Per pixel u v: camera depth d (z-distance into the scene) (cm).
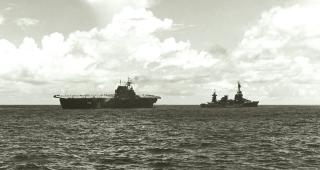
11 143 6072
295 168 3944
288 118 14400
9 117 15325
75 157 4650
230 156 4700
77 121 12344
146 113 19188
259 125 10419
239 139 6650
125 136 7294
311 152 5025
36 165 4131
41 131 8450
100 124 10906
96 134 7738
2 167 4028
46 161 4375
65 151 5169
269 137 7038
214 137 7019
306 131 8419
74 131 8469
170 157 4647
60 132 8194
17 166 4081
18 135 7456
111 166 4091
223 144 5912
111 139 6731
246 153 4941
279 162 4284
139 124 10912
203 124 10850
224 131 8388
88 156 4728
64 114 17800
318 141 6369
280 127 9656
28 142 6225
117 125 10475
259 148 5428
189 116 16025
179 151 5156
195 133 7881
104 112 19988
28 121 12431
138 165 4141
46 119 13600
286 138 6856
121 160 4441
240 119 13600
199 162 4294
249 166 4053
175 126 10044
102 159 4509
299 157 4616
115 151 5172
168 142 6228
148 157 4647
